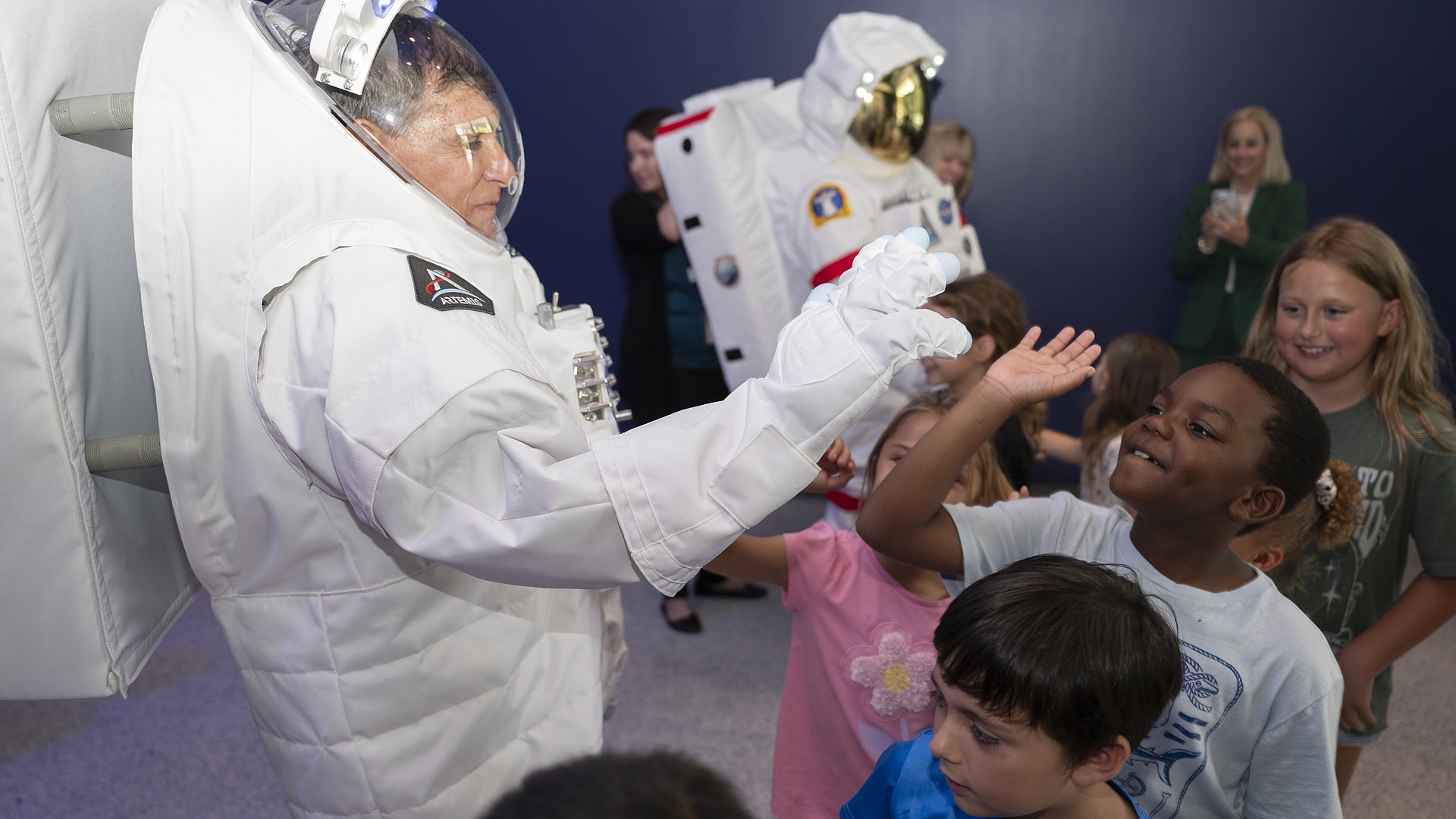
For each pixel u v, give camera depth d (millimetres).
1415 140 3553
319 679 914
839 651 1154
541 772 451
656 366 2795
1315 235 1342
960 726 738
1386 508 1289
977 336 1887
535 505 789
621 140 3764
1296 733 857
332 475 817
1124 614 720
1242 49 3541
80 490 881
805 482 808
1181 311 3746
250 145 845
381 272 824
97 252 933
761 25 3639
